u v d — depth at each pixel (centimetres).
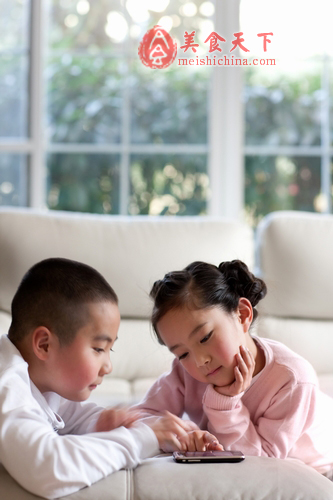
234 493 80
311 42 263
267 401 121
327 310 207
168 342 115
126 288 201
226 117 264
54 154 263
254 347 123
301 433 120
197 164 265
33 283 102
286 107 265
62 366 100
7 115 261
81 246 202
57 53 262
